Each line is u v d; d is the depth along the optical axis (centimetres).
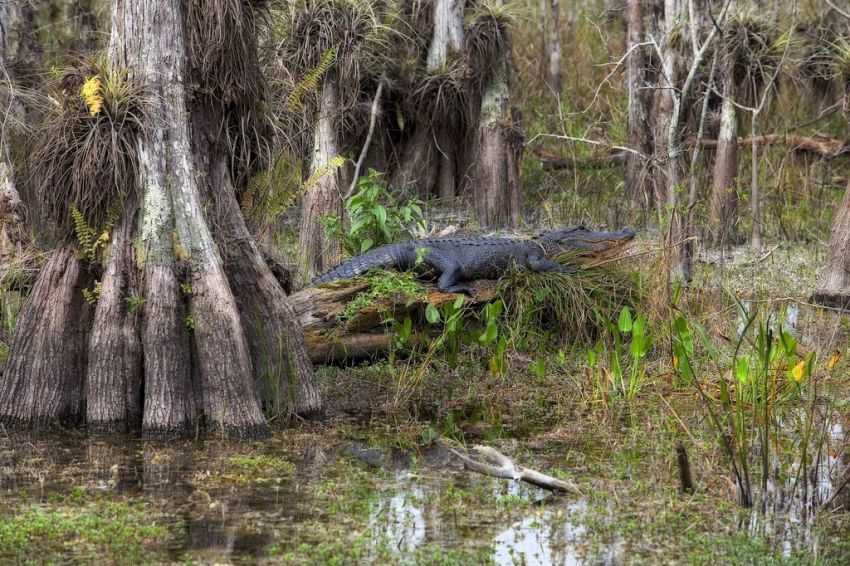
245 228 967
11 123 1278
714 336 1147
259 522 685
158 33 918
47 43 1677
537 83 2253
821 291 1345
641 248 1441
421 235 1474
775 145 1936
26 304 927
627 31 1953
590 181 1952
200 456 831
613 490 750
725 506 729
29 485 753
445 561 622
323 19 1409
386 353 1115
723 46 1622
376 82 1772
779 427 908
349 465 816
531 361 1141
